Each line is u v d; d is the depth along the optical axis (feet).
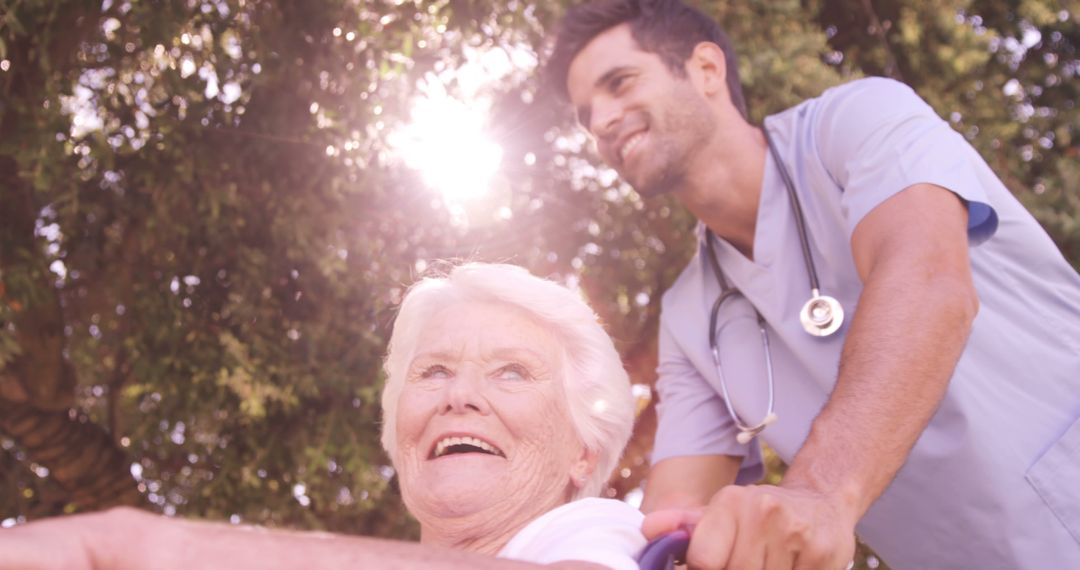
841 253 6.86
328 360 16.67
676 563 4.53
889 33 21.39
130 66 15.61
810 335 6.88
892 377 4.93
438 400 5.43
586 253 19.63
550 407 5.44
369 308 16.88
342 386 16.55
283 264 16.97
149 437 17.98
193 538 2.99
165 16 14.01
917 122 6.28
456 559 3.37
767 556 4.27
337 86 15.83
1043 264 6.62
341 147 15.83
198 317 16.81
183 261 16.98
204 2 14.94
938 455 6.26
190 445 18.10
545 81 8.15
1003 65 22.67
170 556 2.91
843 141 6.63
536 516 5.34
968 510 6.33
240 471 17.62
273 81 15.43
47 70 13.76
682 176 7.48
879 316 5.19
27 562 2.68
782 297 7.02
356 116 15.66
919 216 5.80
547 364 5.50
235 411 17.25
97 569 2.82
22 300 15.26
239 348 15.99
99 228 16.84
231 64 15.05
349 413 16.97
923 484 6.38
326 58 15.74
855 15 21.52
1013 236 6.55
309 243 16.29
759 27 17.78
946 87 21.33
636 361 19.88
